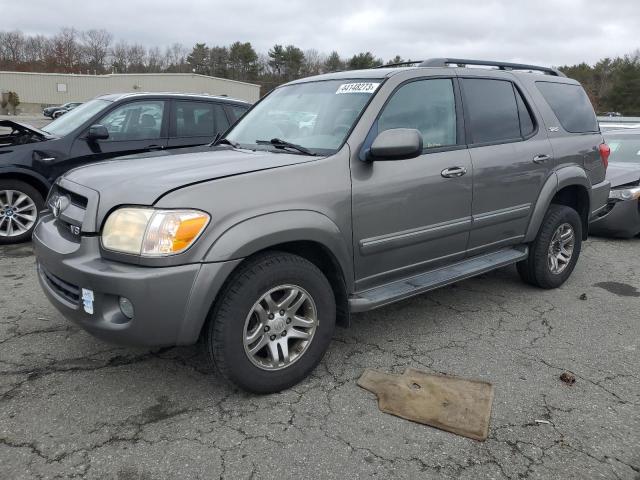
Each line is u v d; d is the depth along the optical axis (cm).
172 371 329
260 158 317
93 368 330
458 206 382
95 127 606
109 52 9038
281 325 300
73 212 295
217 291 269
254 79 8469
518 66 473
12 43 8494
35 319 401
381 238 339
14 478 234
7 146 589
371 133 335
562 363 351
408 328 402
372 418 284
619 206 692
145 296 257
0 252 578
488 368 341
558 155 461
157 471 241
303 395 305
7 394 300
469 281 516
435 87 383
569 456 257
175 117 676
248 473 242
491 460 253
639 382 329
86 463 245
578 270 569
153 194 266
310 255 332
